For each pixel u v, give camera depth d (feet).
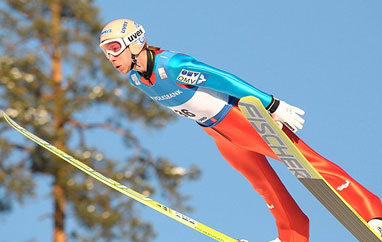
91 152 195.31
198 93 57.31
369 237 57.52
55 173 189.37
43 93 203.92
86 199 189.88
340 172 58.85
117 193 193.26
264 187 62.75
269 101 56.49
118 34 56.24
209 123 59.82
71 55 207.62
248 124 58.54
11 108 191.93
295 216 62.95
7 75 195.62
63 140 191.52
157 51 57.00
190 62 55.42
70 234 189.06
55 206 189.06
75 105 198.49
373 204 57.82
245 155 62.08
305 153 59.16
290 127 57.36
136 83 58.23
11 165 187.52
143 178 203.72
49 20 208.23
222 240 63.36
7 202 182.80
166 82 56.44
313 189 56.90
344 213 56.75
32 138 72.18
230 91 56.18
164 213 63.77
